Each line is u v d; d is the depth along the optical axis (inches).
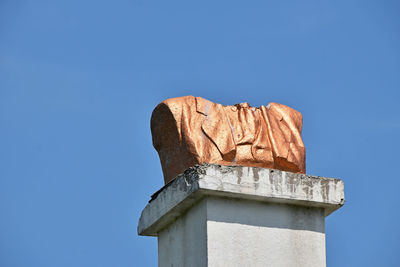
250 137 930.1
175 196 901.2
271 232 884.6
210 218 861.8
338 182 920.3
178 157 938.1
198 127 932.0
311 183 906.7
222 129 932.0
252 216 880.9
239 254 862.5
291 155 942.4
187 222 904.9
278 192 887.1
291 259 884.6
